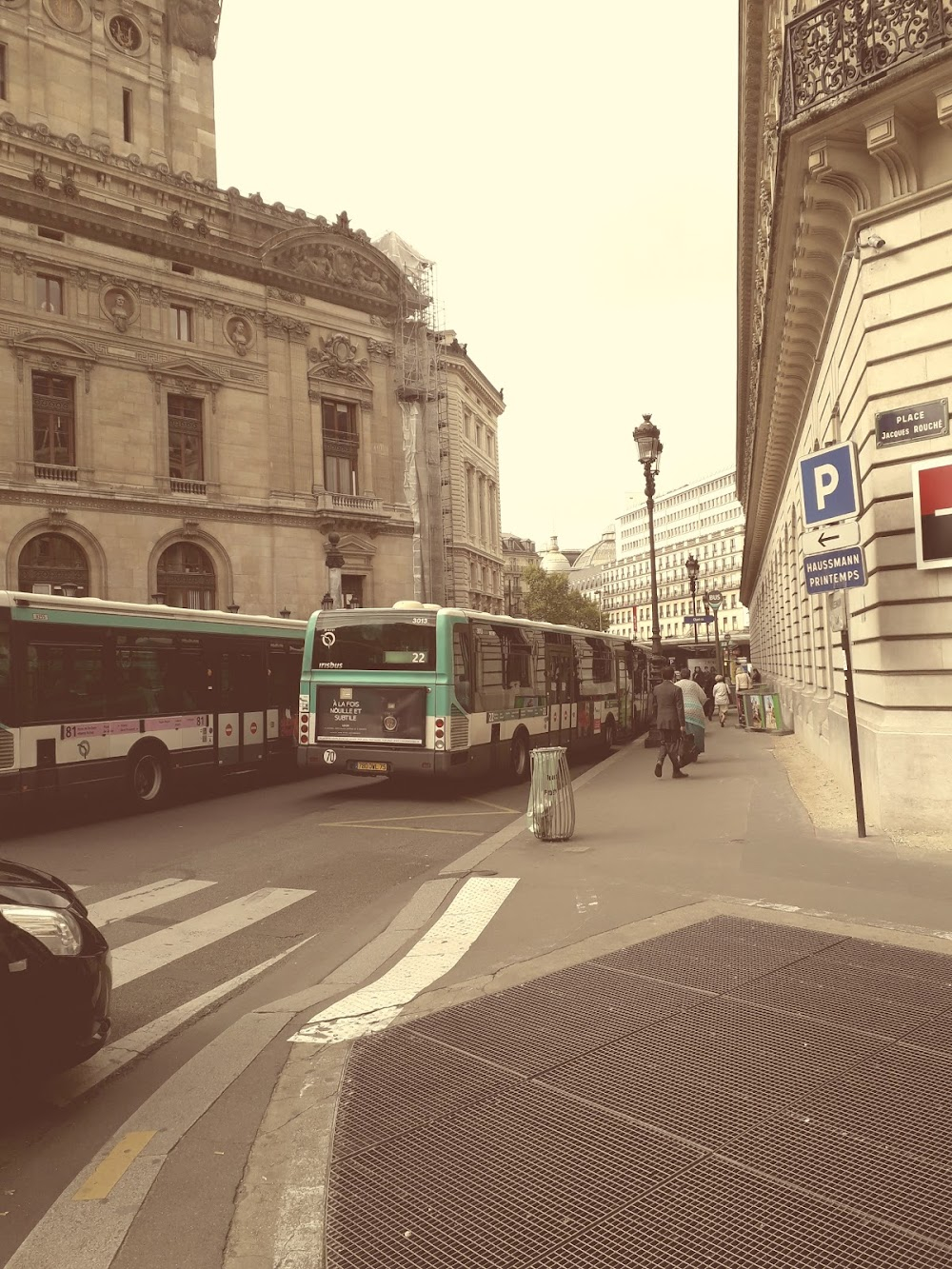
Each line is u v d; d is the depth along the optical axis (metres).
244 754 17.08
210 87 45.50
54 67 39.97
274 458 44.81
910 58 8.77
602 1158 3.44
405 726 15.07
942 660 9.12
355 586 48.47
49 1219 3.28
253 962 6.58
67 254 37.97
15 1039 3.84
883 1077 4.02
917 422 9.28
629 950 5.97
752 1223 3.01
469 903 7.55
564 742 20.12
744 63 13.75
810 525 9.16
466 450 70.62
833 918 6.46
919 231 9.34
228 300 43.38
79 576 37.91
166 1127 3.97
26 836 12.45
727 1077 4.07
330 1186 3.34
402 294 51.38
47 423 37.62
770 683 35.62
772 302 14.04
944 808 9.05
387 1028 4.85
